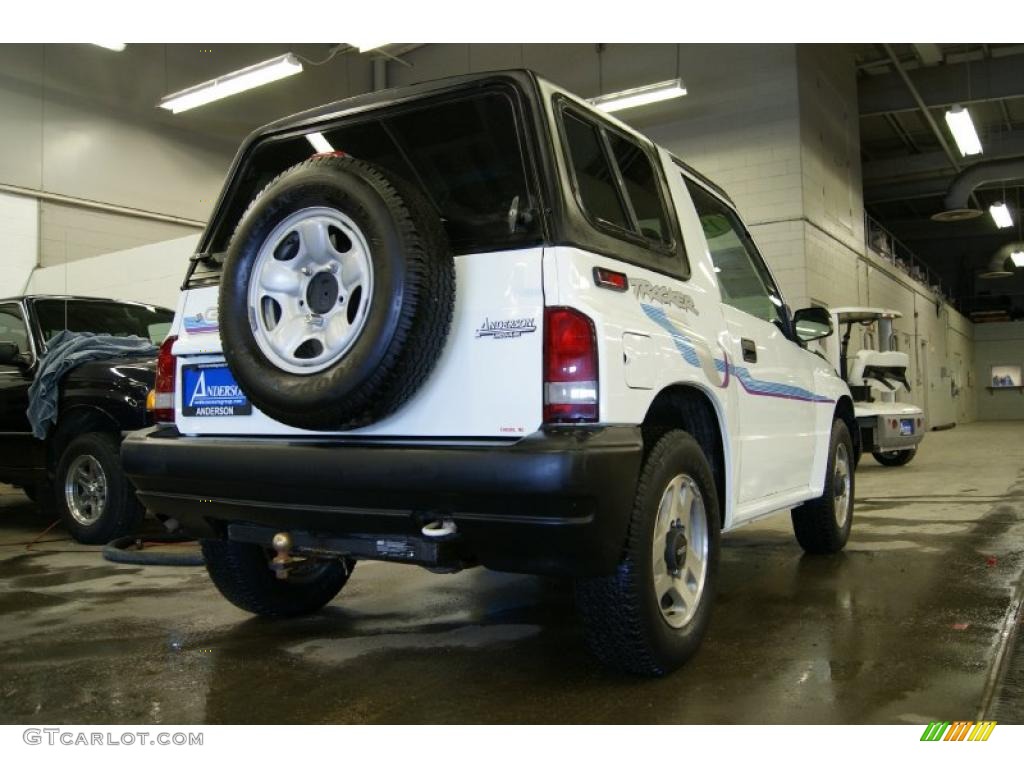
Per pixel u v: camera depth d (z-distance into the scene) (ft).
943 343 86.48
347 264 7.96
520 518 7.43
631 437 7.78
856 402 35.32
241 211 10.33
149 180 44.80
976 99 57.98
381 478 7.79
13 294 39.27
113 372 17.65
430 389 8.13
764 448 11.94
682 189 10.90
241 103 49.08
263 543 9.36
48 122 40.70
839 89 53.21
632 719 7.90
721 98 46.19
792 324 13.99
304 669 9.45
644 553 8.33
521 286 7.90
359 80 55.16
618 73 48.91
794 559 15.35
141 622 11.48
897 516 20.56
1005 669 9.18
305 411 7.85
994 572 13.94
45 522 21.59
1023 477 29.66
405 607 12.21
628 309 8.42
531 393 7.73
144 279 33.76
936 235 100.17
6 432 19.45
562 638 10.57
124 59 43.73
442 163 8.96
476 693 8.64
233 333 8.51
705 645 10.14
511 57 51.47
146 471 9.48
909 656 9.66
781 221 44.62
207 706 8.38
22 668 9.56
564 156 8.38
